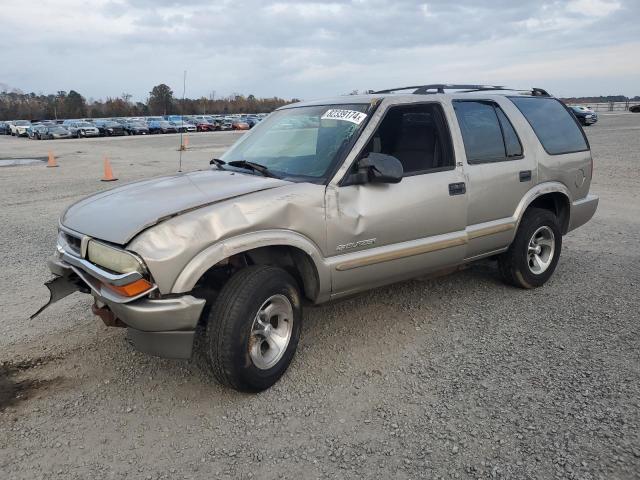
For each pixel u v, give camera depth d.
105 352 4.16
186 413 3.36
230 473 2.80
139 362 4.00
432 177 4.33
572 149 5.68
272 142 4.47
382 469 2.80
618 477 2.68
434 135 4.49
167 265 3.08
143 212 3.32
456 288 5.43
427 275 4.59
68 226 3.63
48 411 3.39
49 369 3.92
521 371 3.75
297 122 4.49
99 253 3.26
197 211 3.26
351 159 3.88
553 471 2.73
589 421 3.13
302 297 3.97
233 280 3.40
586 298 5.10
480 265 6.20
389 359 3.99
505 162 4.91
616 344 4.12
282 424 3.22
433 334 4.39
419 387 3.58
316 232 3.65
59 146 35.06
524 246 5.13
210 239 3.18
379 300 5.13
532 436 3.02
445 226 4.43
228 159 4.60
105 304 3.37
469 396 3.45
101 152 27.78
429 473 2.76
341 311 4.88
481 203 4.68
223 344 3.29
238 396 3.53
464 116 4.72
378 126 4.07
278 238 3.44
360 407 3.37
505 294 5.25
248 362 3.38
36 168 19.20
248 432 3.15
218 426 3.21
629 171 14.11
